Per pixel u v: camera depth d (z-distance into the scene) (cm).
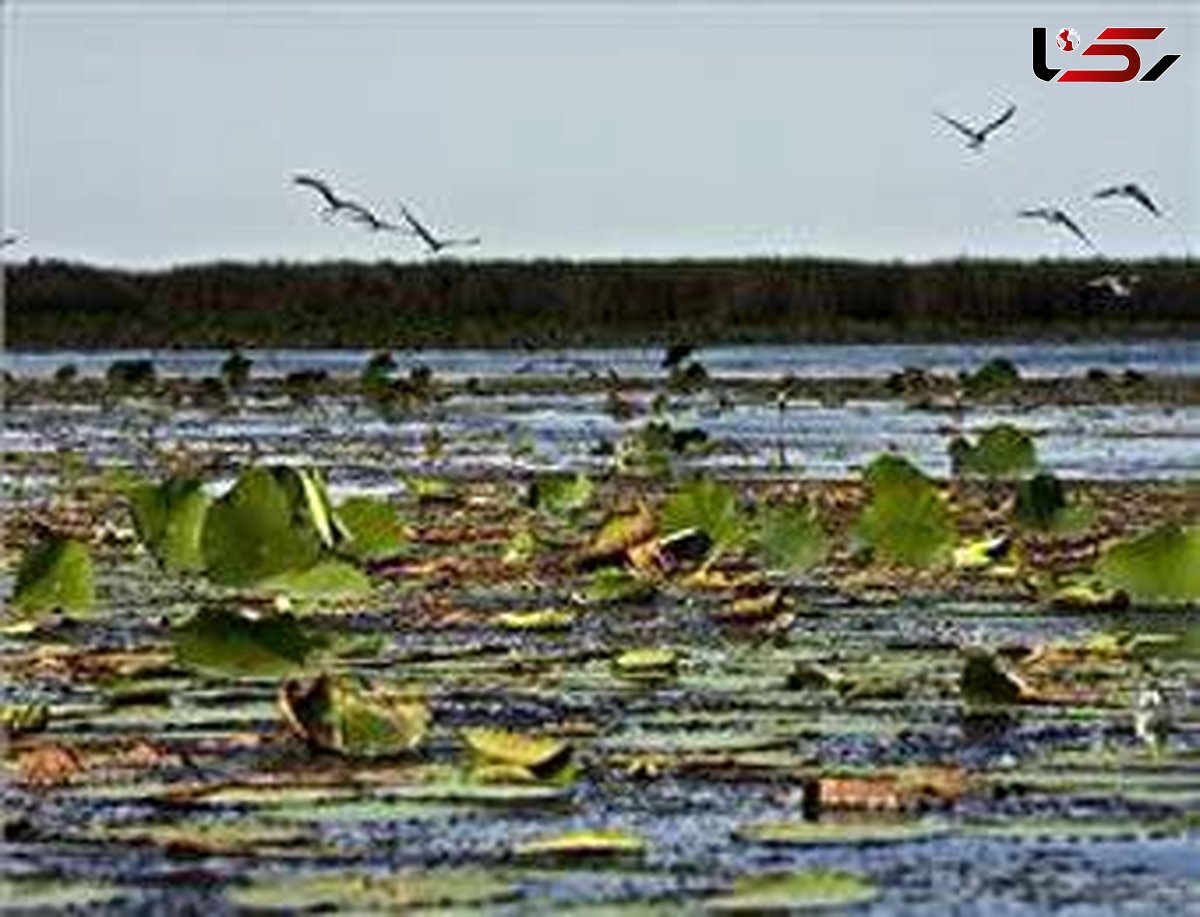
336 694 1321
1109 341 10088
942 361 8419
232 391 5869
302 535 1688
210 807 1186
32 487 3062
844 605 1909
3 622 1816
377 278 10675
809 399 5616
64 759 1287
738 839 1115
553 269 10512
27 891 1030
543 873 1055
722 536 2116
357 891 1016
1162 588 1844
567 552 2259
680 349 6006
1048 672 1560
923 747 1322
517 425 4641
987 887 1031
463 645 1700
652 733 1365
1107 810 1170
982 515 2573
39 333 10550
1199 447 3819
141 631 1783
